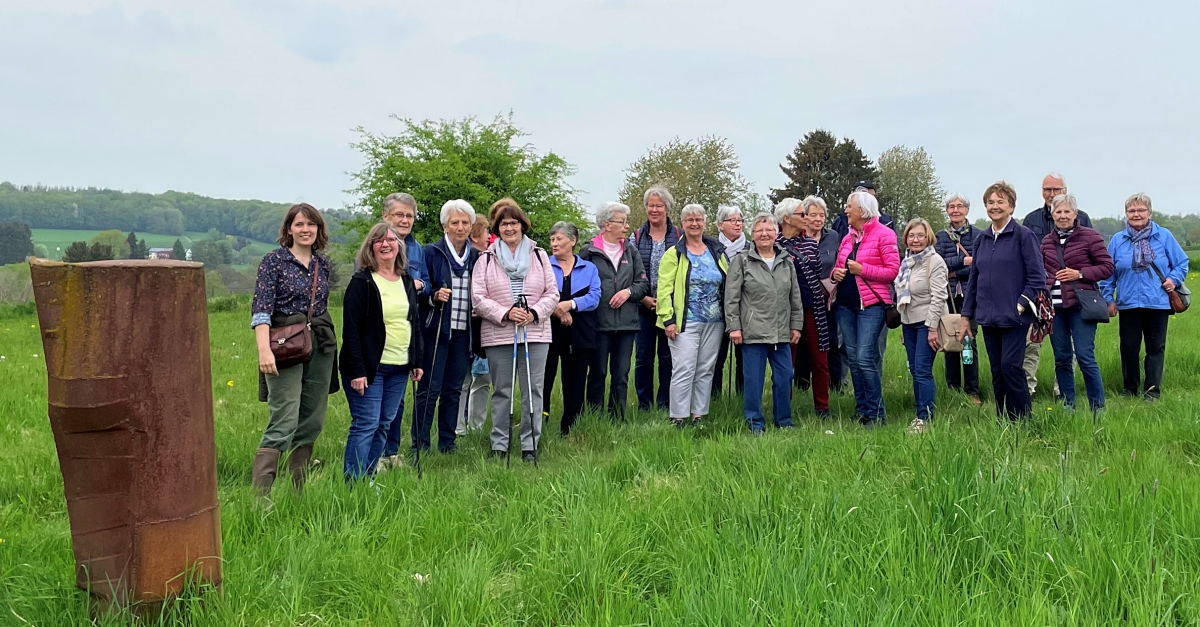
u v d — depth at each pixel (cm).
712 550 369
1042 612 292
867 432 630
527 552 402
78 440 298
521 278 655
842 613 297
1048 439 591
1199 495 399
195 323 312
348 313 542
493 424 662
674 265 752
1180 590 311
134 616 305
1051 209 831
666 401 863
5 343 1597
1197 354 1002
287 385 500
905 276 733
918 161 5659
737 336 718
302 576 360
